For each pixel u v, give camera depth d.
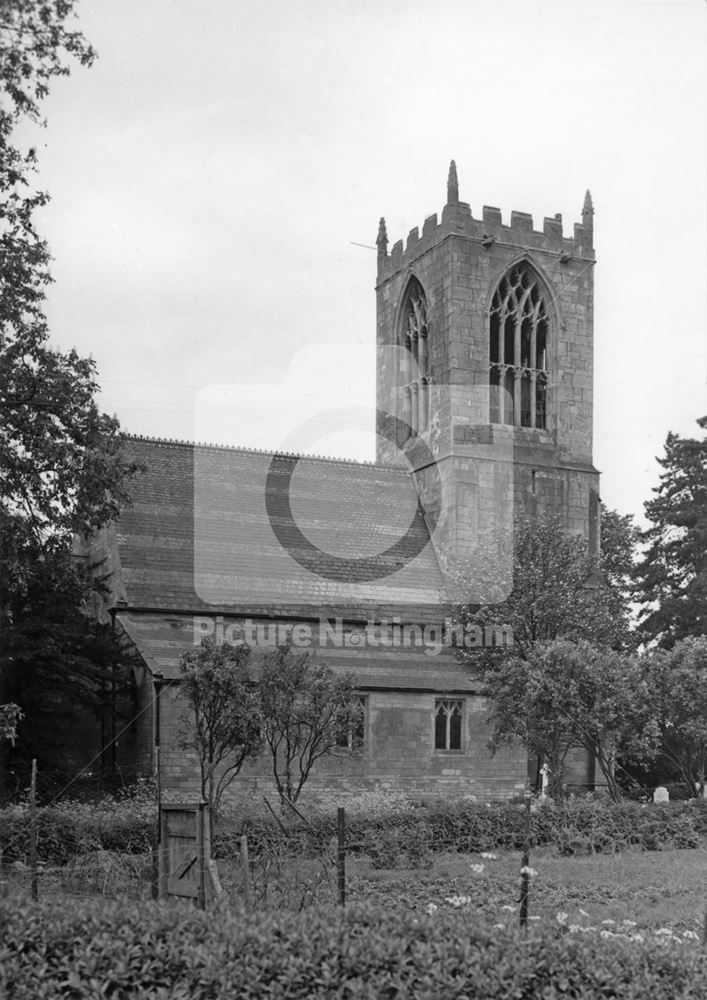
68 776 48.88
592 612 62.97
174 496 60.50
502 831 38.62
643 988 17.03
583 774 64.19
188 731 45.81
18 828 32.69
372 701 55.66
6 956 16.23
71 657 48.56
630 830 40.38
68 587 44.91
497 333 71.62
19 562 40.78
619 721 50.75
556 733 51.38
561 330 72.25
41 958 16.36
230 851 32.91
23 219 38.38
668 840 40.81
